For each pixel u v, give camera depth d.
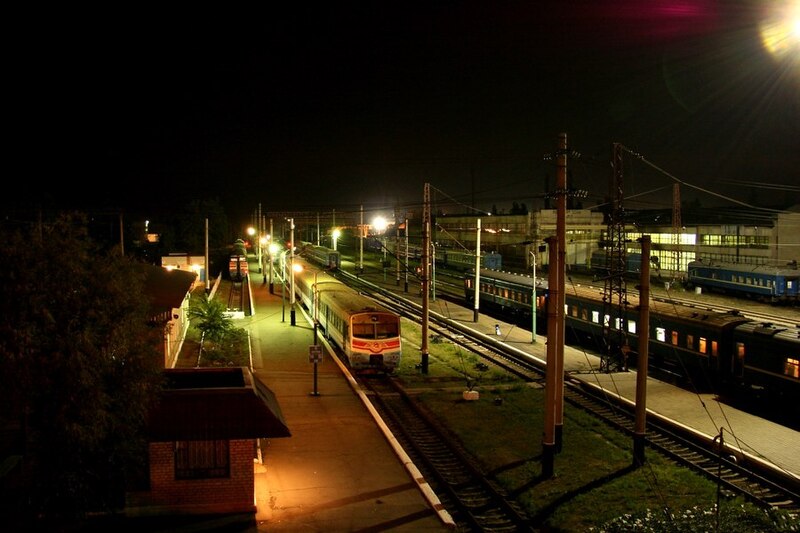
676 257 68.62
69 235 12.59
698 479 17.25
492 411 23.67
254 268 83.31
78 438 11.41
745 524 14.20
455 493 16.47
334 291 38.16
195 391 14.36
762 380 25.81
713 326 28.33
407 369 30.50
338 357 32.34
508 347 35.06
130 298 12.78
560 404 19.25
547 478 17.36
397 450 18.56
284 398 24.52
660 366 32.72
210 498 14.49
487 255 72.06
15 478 12.34
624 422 22.59
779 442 19.92
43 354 11.40
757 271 53.91
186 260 58.66
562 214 18.86
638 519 14.41
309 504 15.16
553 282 17.66
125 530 13.66
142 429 13.74
